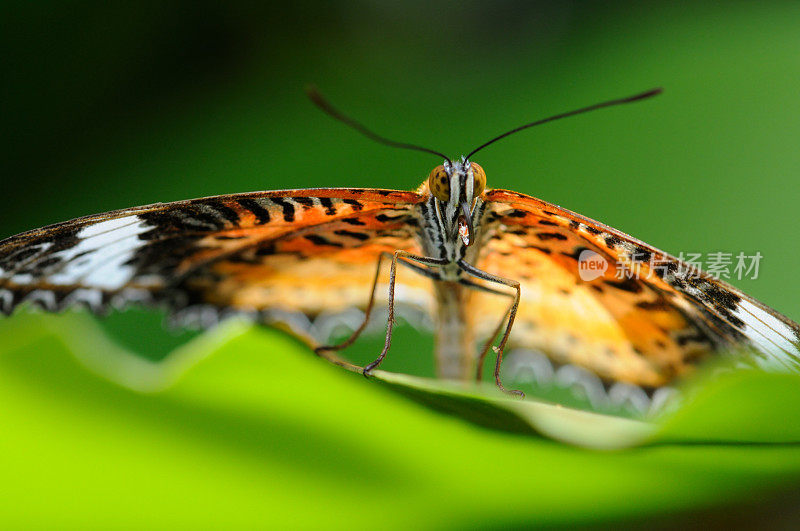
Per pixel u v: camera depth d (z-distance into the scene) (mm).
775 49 301
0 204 302
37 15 305
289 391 211
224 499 230
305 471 229
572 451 214
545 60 311
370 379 223
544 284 274
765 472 223
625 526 231
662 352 270
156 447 218
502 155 298
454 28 339
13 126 304
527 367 277
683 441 205
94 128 308
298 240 265
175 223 257
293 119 308
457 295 272
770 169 288
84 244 254
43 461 215
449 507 230
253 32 316
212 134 307
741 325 256
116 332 286
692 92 298
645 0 312
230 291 268
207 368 202
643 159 294
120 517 229
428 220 266
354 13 331
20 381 199
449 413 212
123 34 309
